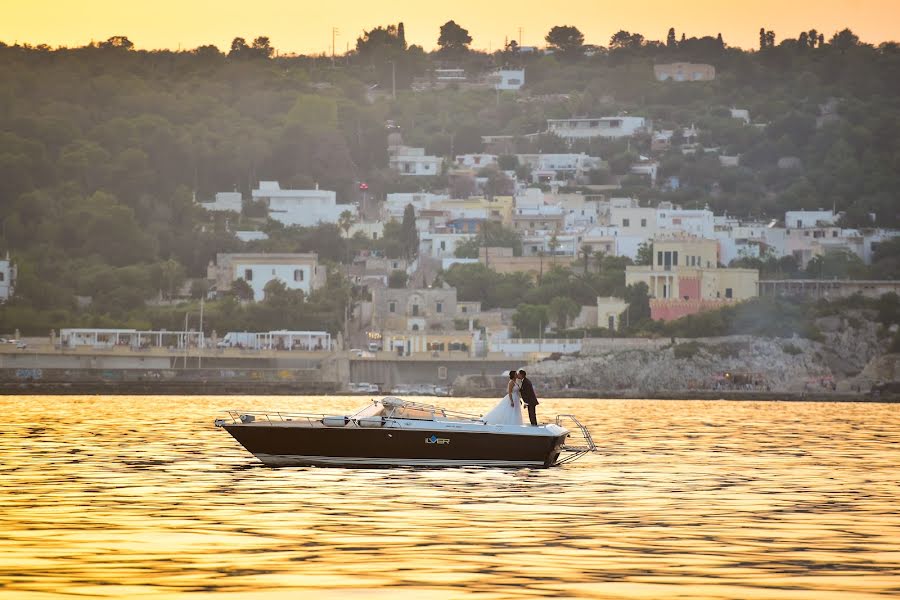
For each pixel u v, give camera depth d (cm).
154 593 8456
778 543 10794
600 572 9344
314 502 13125
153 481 14975
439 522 11812
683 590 8700
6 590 8519
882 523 12075
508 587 8731
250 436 16512
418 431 16312
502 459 16550
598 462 18612
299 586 8706
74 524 11431
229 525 11475
